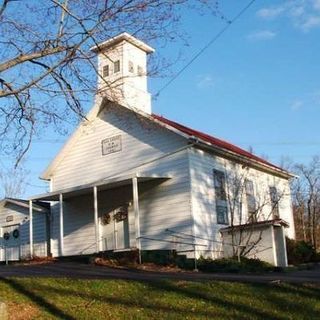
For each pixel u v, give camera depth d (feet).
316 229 143.02
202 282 43.09
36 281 43.93
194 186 73.05
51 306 36.96
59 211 85.56
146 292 40.52
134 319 34.68
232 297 38.78
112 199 81.30
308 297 38.17
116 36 39.34
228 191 79.87
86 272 55.98
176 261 66.33
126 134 80.89
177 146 74.84
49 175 89.15
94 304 37.60
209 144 74.95
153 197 75.72
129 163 79.71
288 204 99.55
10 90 38.19
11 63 37.68
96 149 84.28
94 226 83.10
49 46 38.22
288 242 80.48
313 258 83.46
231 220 76.02
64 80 39.27
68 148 87.10
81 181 85.20
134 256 68.13
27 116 39.60
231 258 69.10
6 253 96.48
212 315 35.22
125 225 78.95
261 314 35.29
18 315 35.04
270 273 60.44
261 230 71.26
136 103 80.12
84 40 38.50
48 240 89.92
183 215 72.28
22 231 94.94
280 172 96.07
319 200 147.02
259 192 89.30
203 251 71.41
